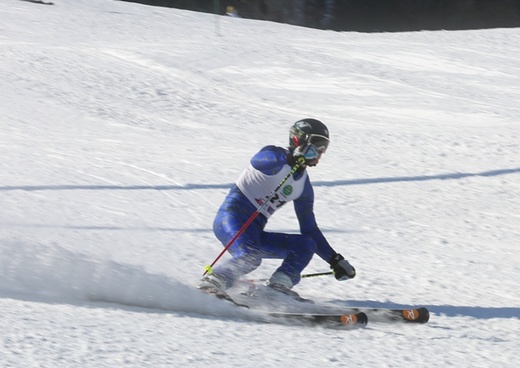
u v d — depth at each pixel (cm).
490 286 2209
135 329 1476
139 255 2133
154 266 2022
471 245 2708
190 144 4016
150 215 2652
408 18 15362
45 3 8300
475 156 4106
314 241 1848
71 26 7175
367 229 2788
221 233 1811
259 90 5525
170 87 5325
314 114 5019
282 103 5247
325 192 3269
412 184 3522
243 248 1777
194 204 2869
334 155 3978
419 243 2664
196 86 5434
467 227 2952
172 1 14088
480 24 15425
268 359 1377
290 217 2792
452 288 2153
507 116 5247
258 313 1708
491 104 5603
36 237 2188
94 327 1451
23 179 2998
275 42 7331
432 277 2250
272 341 1515
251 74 5947
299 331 1634
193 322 1593
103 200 2794
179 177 3266
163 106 4872
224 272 1762
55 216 2506
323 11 14975
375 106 5347
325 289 2034
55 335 1360
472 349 1619
